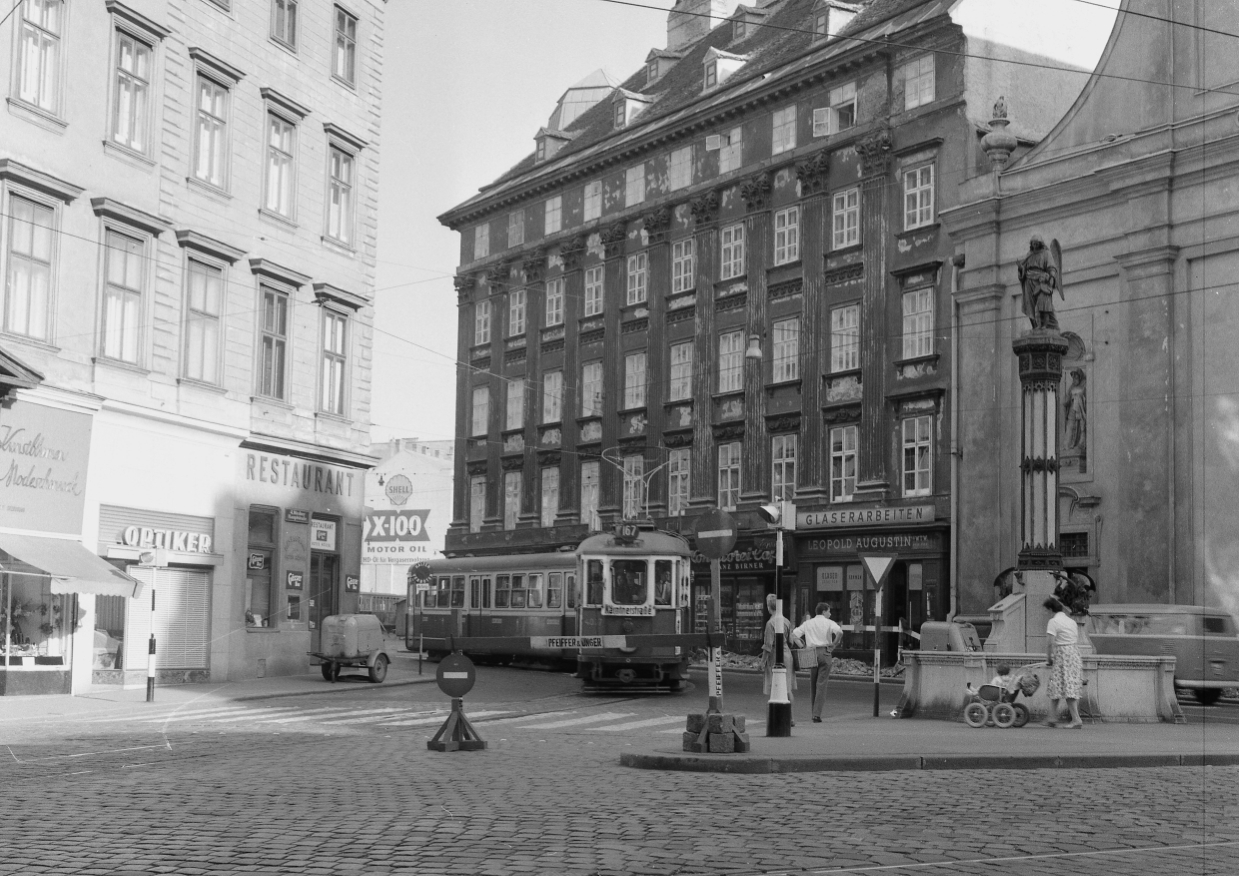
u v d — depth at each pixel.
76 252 27.98
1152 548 35.59
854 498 45.78
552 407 60.69
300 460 35.16
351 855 8.98
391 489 71.94
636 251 56.75
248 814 10.85
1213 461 34.59
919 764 14.68
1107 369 37.62
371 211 38.44
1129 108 37.72
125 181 29.31
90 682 28.44
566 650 36.16
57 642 27.73
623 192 57.59
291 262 34.88
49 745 17.38
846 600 45.88
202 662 31.70
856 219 46.81
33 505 26.80
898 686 36.53
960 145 43.12
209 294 31.97
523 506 61.53
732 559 49.78
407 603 45.34
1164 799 12.20
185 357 31.11
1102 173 37.38
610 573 31.05
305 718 22.38
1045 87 44.94
